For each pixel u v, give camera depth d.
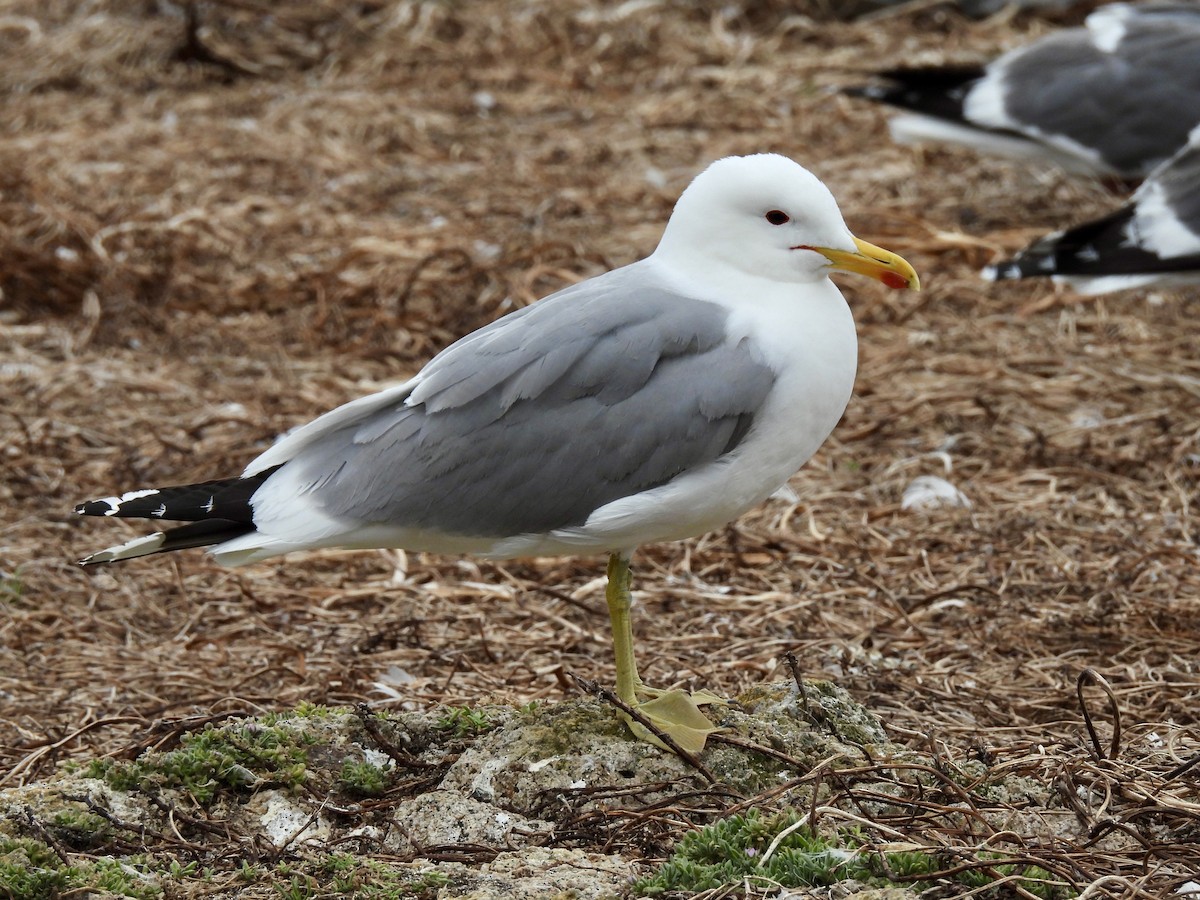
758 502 8.07
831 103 21.42
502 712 8.30
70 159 19.97
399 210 18.61
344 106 21.98
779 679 9.37
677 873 6.68
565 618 10.78
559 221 18.00
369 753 8.02
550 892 6.59
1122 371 14.37
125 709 9.52
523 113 21.92
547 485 7.77
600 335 7.79
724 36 24.08
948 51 23.14
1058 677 9.73
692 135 20.75
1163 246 13.60
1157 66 16.70
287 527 7.88
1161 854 7.00
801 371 7.75
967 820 7.11
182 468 13.05
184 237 17.22
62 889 6.74
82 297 16.44
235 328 15.82
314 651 10.35
